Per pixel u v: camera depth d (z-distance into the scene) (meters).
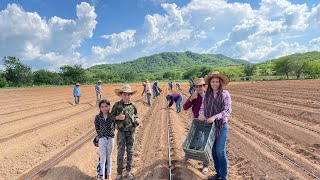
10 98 37.88
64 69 117.25
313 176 7.62
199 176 7.94
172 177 7.79
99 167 7.84
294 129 12.86
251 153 9.86
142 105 26.77
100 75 140.75
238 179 8.08
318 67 88.31
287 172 7.88
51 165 9.41
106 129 7.71
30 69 95.31
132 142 8.02
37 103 30.44
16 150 11.06
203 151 6.91
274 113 18.62
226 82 7.20
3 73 91.69
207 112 7.37
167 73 187.25
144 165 9.09
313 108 18.50
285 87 42.09
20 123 16.97
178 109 21.98
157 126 15.59
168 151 10.23
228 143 11.71
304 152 9.98
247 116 17.98
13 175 8.73
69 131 14.73
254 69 128.50
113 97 40.09
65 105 27.47
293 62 90.31
